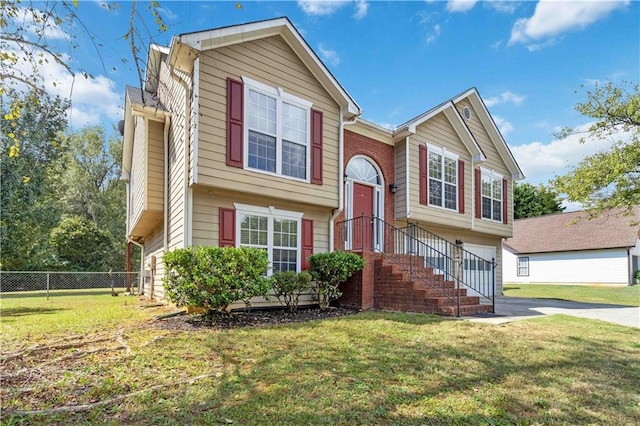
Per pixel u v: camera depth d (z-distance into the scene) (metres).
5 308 9.49
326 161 9.36
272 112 8.50
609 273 23.27
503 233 15.32
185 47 7.20
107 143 28.81
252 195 8.24
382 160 11.70
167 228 9.02
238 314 7.39
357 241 10.77
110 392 3.34
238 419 2.86
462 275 13.95
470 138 13.29
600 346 5.29
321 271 8.55
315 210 9.46
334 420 2.86
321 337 5.45
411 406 3.14
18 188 10.84
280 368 4.02
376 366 4.14
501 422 2.91
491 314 8.28
